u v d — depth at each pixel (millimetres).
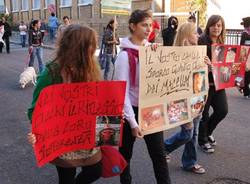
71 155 2994
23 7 40562
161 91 3617
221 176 4570
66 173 3047
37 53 12438
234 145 5637
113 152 3197
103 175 3227
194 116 4035
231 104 8352
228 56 4906
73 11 29953
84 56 2879
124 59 3436
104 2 14805
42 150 2809
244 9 18297
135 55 3447
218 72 4867
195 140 4527
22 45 25406
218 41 4859
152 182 4414
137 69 3461
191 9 18156
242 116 7289
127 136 3615
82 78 2910
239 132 6273
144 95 3486
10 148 5605
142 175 4602
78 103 2934
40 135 2785
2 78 12141
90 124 3020
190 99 3928
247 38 9094
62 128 2922
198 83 3994
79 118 2975
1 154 5359
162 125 3635
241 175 4605
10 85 10859
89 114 2996
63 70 2885
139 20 3422
